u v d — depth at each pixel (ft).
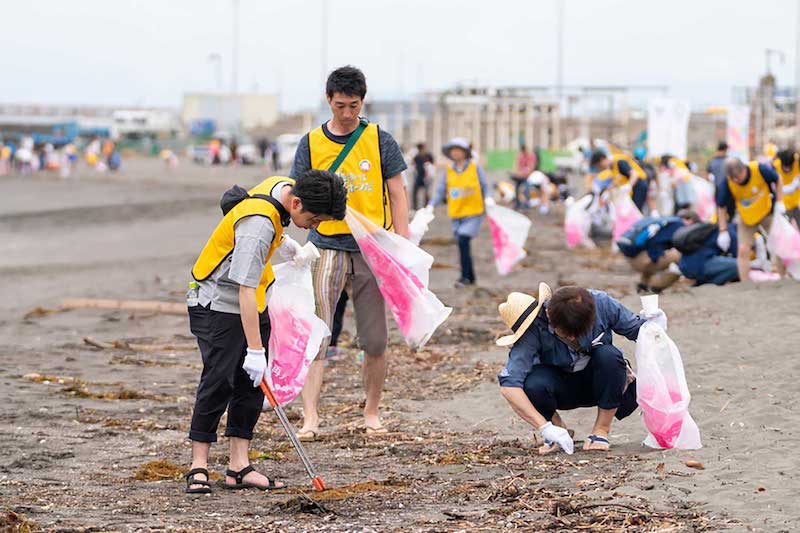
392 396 54.49
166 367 63.62
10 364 63.77
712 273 80.33
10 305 92.43
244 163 478.59
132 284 104.58
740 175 77.10
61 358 66.08
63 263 128.36
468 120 436.76
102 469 40.55
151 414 50.88
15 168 403.95
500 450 41.55
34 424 48.21
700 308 70.38
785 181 83.15
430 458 41.19
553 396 40.88
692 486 34.01
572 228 117.29
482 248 132.05
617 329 40.70
